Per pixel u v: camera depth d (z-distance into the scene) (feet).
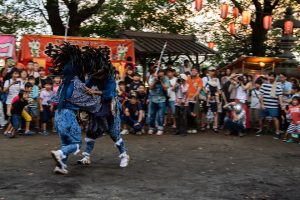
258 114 41.24
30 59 43.01
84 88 21.54
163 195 18.08
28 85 34.58
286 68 58.03
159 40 58.95
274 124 40.63
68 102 21.39
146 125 41.65
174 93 40.42
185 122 38.27
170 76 40.63
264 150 30.96
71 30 66.54
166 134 38.14
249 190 19.44
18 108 34.12
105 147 30.14
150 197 17.70
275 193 19.10
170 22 75.10
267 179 21.72
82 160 23.95
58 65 21.79
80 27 71.51
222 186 19.99
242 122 38.17
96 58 21.91
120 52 46.52
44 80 38.06
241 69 59.06
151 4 70.74
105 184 19.67
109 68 22.43
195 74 39.24
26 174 21.21
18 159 25.09
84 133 37.52
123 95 37.99
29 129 37.19
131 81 40.57
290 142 35.53
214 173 22.74
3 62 45.57
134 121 37.70
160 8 72.08
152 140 34.35
